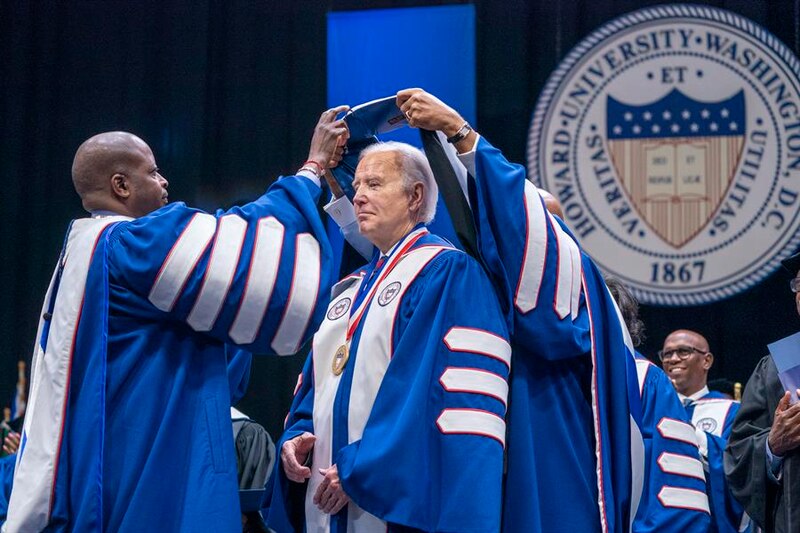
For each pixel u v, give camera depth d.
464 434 3.64
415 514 3.53
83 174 4.09
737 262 8.14
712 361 7.50
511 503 3.83
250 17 9.22
